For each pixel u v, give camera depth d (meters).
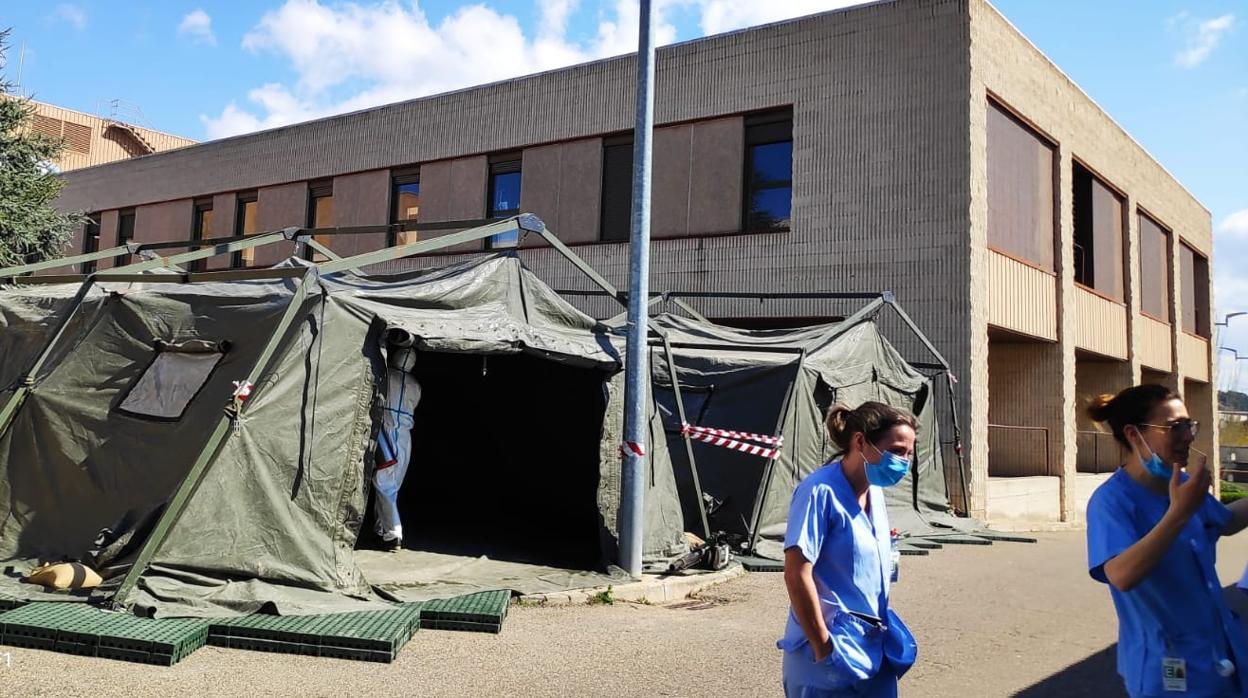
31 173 16.42
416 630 6.45
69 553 7.26
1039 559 11.94
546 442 11.94
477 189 20.12
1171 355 24.80
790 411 11.50
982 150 15.45
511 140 19.70
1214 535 3.14
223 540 6.73
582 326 9.59
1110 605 8.88
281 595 6.49
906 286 15.50
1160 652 2.95
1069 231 18.58
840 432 3.33
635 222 8.97
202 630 5.81
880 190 15.83
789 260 16.58
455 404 12.65
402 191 21.42
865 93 16.09
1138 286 22.52
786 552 3.14
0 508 7.66
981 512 15.20
